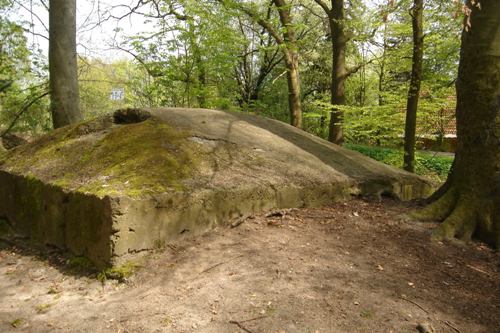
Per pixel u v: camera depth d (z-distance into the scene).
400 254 4.19
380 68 15.44
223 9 10.67
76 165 4.78
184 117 5.93
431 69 10.89
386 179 6.43
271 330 2.84
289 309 3.07
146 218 3.80
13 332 2.99
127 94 12.05
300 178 5.39
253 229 4.46
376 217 5.16
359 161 6.98
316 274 3.59
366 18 11.54
